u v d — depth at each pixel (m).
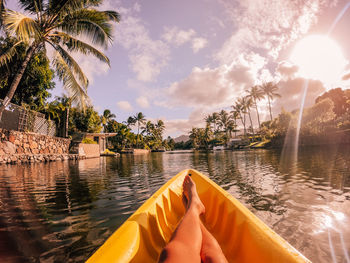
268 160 11.57
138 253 0.93
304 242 1.99
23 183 4.93
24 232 2.15
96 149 23.00
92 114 24.11
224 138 67.94
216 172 7.07
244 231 1.22
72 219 2.53
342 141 32.03
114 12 9.25
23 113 11.02
